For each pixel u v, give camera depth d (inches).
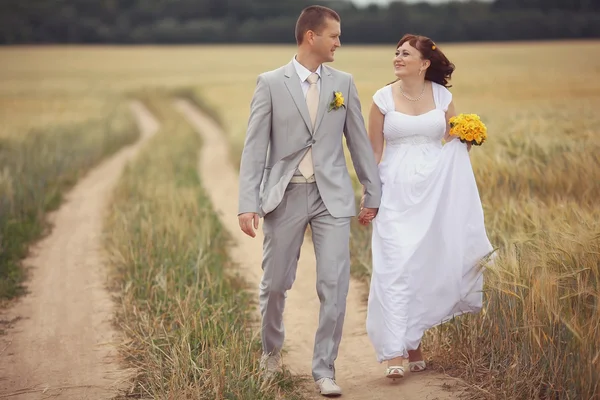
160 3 4156.0
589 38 3095.5
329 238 158.6
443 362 168.9
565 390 137.7
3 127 722.8
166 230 284.0
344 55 2442.2
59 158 531.5
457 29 3216.0
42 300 235.8
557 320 143.0
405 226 163.8
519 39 3149.6
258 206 157.6
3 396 159.8
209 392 148.4
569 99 690.2
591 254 151.3
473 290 166.7
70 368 176.2
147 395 157.6
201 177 539.2
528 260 159.6
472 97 764.6
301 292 249.1
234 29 3919.8
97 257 290.4
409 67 168.6
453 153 166.1
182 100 1648.6
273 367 167.2
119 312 214.4
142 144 880.9
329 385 155.5
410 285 160.9
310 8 157.5
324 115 157.9
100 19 4035.4
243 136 658.8
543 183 278.1
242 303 220.7
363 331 205.8
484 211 232.1
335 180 158.2
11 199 356.5
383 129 173.2
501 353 156.3
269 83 158.7
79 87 1646.2
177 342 170.9
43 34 3737.7
